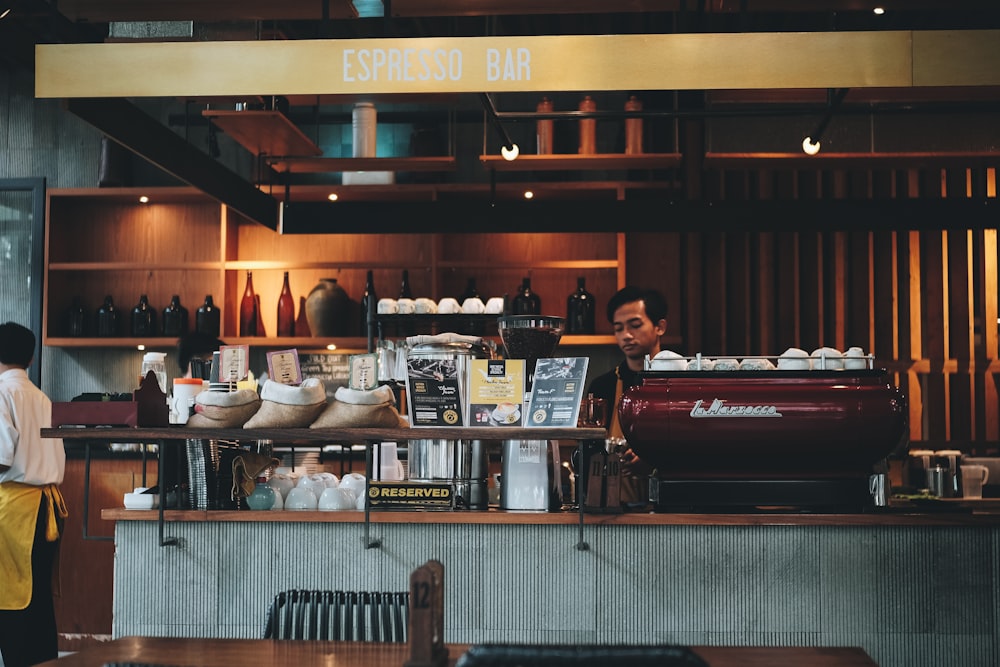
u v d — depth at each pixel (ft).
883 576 10.20
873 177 22.09
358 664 6.59
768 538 10.26
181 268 22.72
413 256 23.06
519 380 10.52
